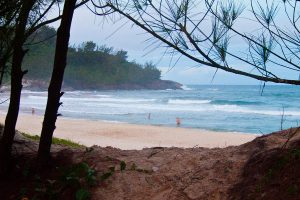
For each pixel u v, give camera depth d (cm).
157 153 533
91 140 2008
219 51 237
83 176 455
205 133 2395
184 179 434
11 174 488
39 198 437
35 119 2908
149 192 429
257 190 361
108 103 5412
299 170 354
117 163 489
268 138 466
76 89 10494
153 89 11588
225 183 402
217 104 5053
